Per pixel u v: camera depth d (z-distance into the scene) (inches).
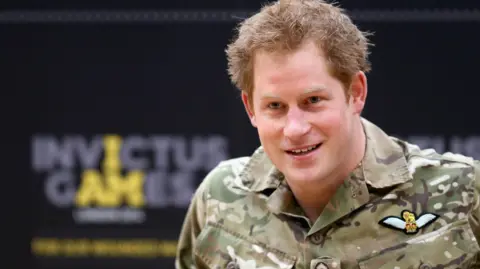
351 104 211.9
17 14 490.3
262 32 202.4
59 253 496.1
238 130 489.4
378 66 479.5
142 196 494.3
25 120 494.0
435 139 479.5
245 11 486.3
